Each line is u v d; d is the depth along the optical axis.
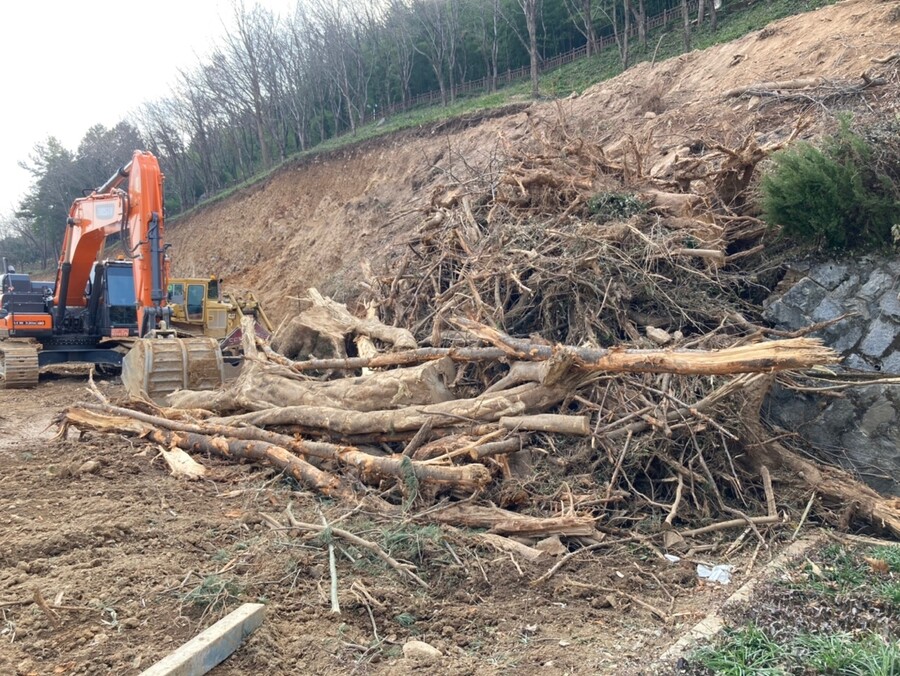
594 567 5.00
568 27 30.56
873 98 9.16
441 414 6.30
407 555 4.85
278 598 4.27
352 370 9.00
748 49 13.47
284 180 28.16
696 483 6.04
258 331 15.82
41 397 12.48
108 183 13.57
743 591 4.55
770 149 7.79
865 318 6.91
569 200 8.62
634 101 14.26
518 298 8.15
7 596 4.12
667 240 7.35
